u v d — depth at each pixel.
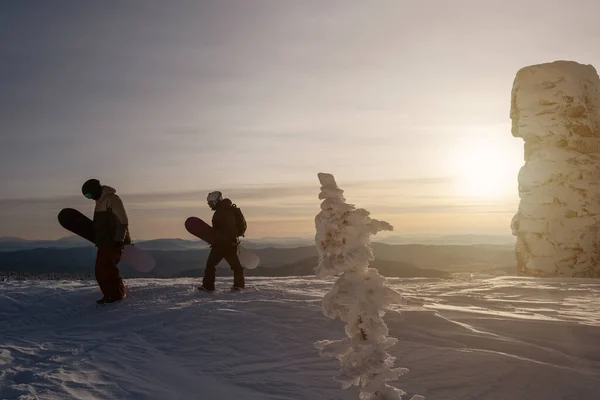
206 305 7.87
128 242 9.67
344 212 2.29
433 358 5.08
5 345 6.70
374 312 2.29
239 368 5.27
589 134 14.75
